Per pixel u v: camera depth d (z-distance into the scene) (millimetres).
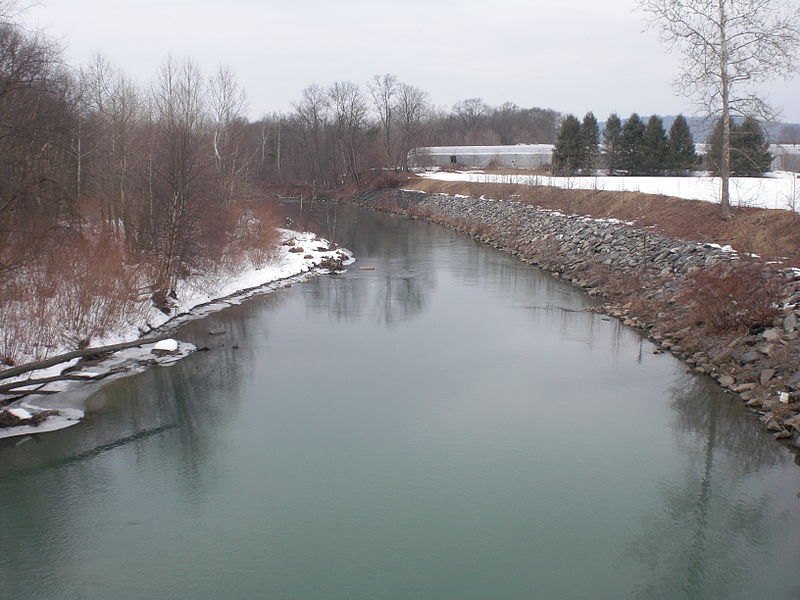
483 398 13297
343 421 12234
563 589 7613
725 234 21547
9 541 8547
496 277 26078
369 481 10055
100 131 25656
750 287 14992
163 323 18719
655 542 8500
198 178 21172
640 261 22438
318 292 23547
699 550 8328
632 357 15633
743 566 8031
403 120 82688
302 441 11414
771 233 19828
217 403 13102
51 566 8047
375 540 8562
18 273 15023
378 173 71625
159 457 10867
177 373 14812
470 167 78938
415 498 9586
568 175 49281
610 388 13742
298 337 17703
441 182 58656
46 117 19219
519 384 14047
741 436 11336
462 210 46531
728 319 14891
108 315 16188
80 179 25625
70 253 16703
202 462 10672
